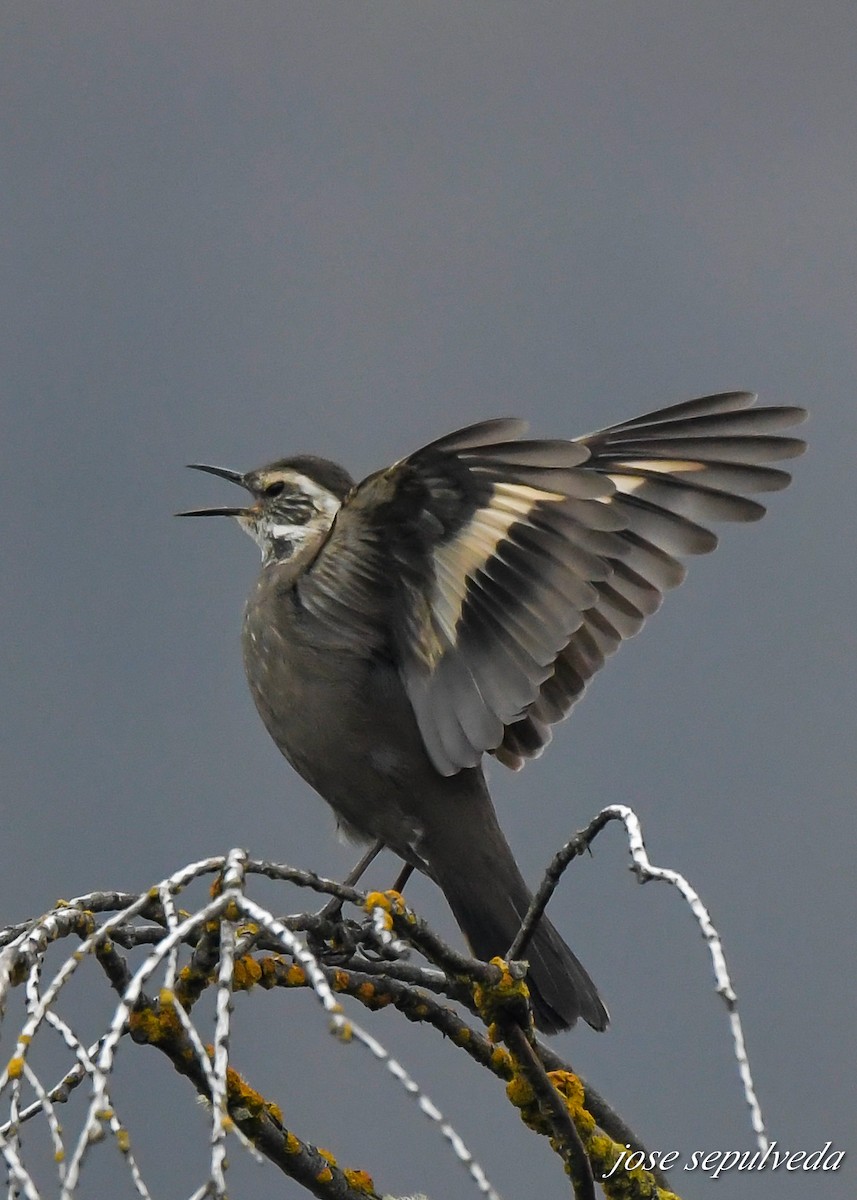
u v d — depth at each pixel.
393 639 11.77
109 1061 5.43
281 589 12.20
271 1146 8.20
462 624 11.16
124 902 7.41
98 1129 5.20
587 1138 8.89
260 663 12.34
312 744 12.12
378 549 11.37
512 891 11.91
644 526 11.38
